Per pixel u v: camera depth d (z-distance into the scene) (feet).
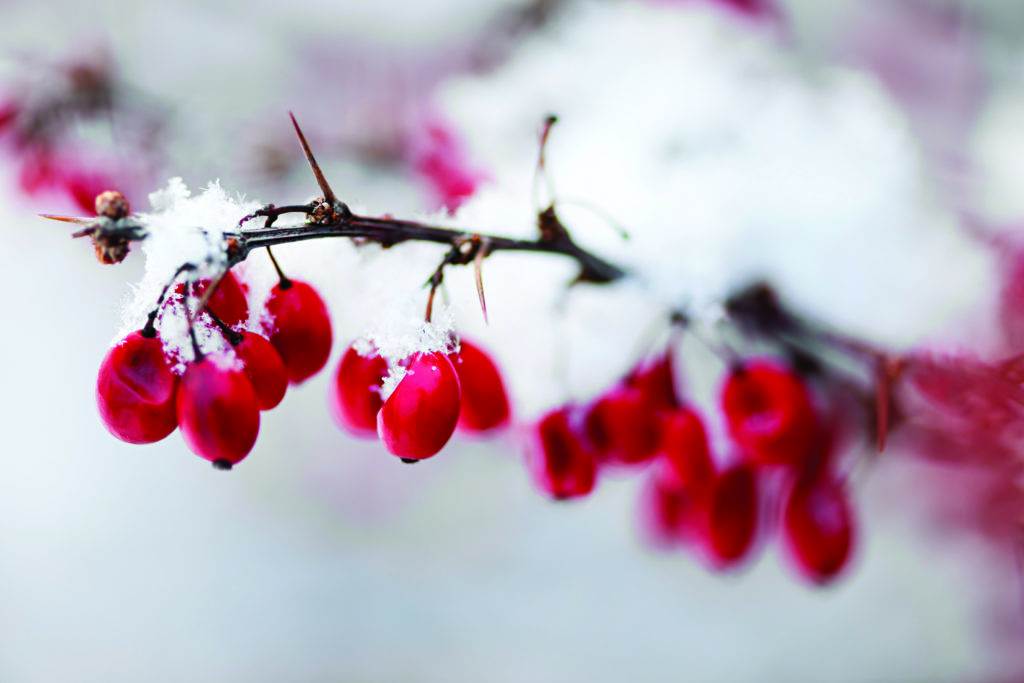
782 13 1.23
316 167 0.90
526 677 2.06
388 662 2.15
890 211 1.09
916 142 1.15
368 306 0.97
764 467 1.05
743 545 1.05
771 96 1.12
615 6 1.20
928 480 1.53
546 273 1.08
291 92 1.47
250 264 0.93
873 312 1.07
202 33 1.46
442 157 1.16
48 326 2.10
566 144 1.12
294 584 2.30
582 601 2.19
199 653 2.19
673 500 1.09
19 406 2.22
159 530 2.34
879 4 1.38
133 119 1.28
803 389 1.02
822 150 1.09
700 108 1.11
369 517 2.31
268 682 2.14
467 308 1.08
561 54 1.19
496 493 2.24
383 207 1.32
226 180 1.30
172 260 0.88
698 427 1.01
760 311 1.04
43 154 1.20
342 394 0.93
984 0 1.42
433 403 0.91
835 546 1.03
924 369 1.03
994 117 1.31
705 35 1.15
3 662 2.13
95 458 2.29
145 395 0.89
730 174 1.08
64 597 2.24
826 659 1.96
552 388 1.05
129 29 1.40
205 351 0.90
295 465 2.30
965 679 1.79
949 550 1.63
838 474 1.07
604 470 1.07
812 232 1.07
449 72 1.46
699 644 2.06
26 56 1.23
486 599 2.23
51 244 1.82
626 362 1.09
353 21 1.47
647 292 1.03
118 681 2.13
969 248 1.09
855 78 1.17
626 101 1.12
